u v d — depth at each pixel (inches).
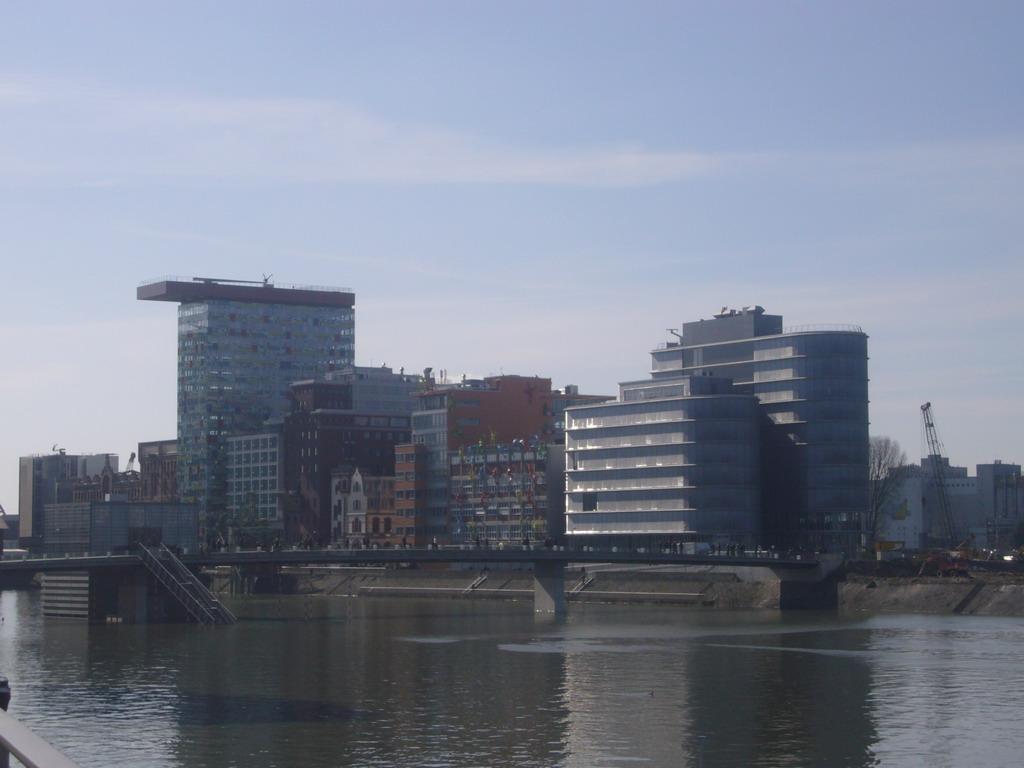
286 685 4940.9
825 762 3464.6
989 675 5196.9
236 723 4035.4
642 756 3535.9
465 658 5910.4
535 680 5103.3
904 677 5137.8
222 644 6569.9
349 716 4190.5
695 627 7751.0
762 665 5585.6
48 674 5270.7
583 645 6550.2
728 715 4215.1
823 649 6250.0
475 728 3961.6
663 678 5152.6
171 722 4047.7
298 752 3570.4
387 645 6530.5
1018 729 3941.9
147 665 5600.4
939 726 3993.6
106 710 4301.2
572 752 3595.0
